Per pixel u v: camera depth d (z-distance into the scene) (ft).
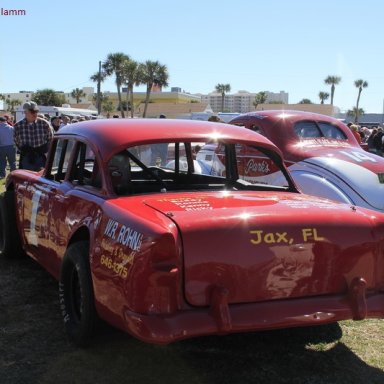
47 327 12.88
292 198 11.98
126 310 9.40
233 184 14.39
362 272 10.59
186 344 12.12
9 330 12.69
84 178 13.06
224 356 11.63
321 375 10.96
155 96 269.64
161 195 11.59
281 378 10.78
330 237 10.21
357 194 20.29
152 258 9.02
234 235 9.56
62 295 12.30
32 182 15.97
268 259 9.73
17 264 18.08
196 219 9.57
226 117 81.05
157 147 13.38
